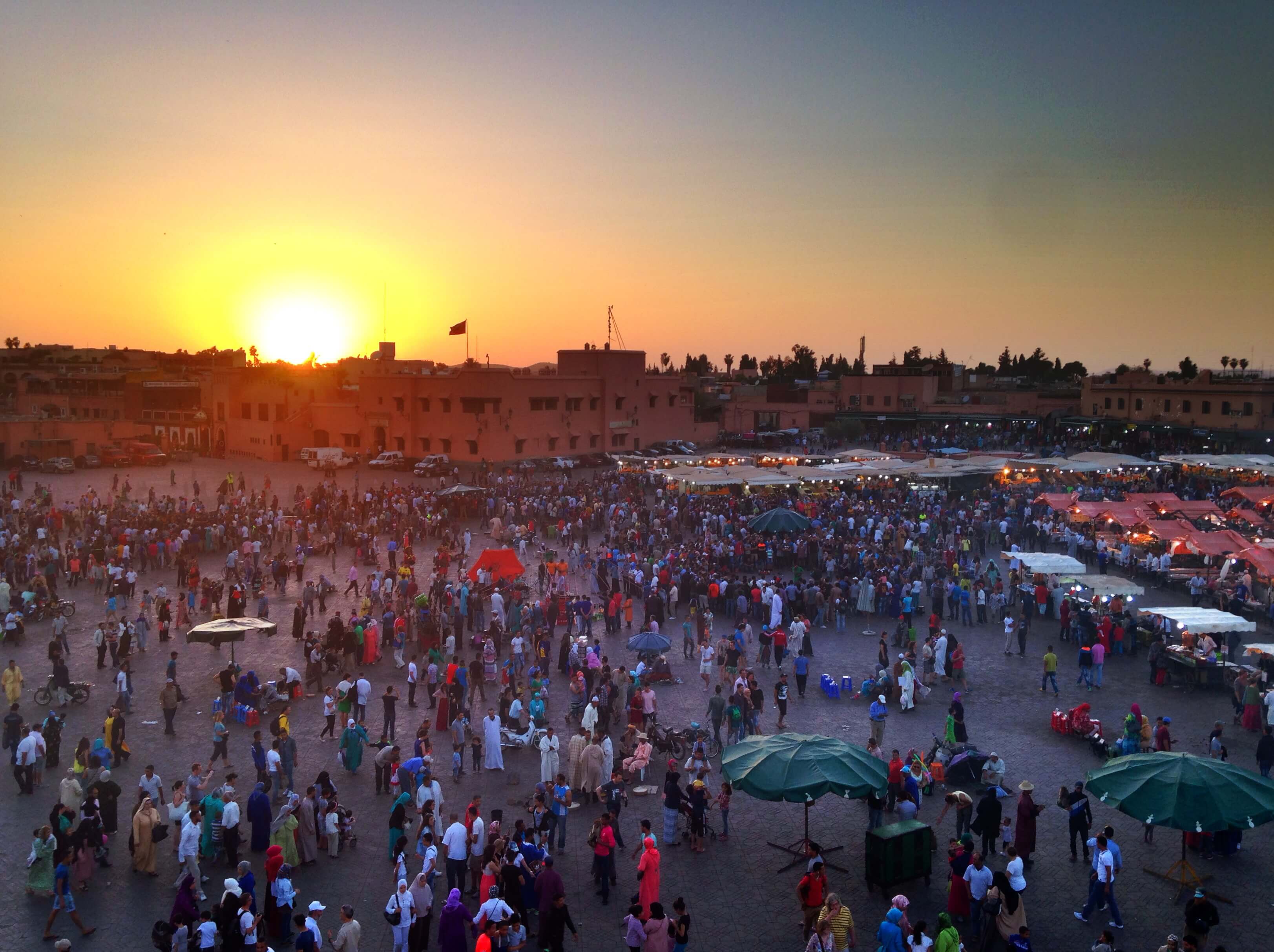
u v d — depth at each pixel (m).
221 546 44.94
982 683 27.12
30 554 37.50
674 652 30.48
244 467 76.69
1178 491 54.88
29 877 16.03
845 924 13.30
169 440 89.19
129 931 15.02
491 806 19.36
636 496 55.97
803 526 38.00
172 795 19.34
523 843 15.49
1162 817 14.55
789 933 14.90
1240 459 56.69
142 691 26.39
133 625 31.12
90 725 23.70
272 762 19.38
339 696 23.05
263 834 17.33
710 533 43.00
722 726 23.92
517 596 31.97
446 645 27.95
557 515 50.66
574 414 78.81
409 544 44.66
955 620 33.97
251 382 84.38
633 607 35.88
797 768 16.20
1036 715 24.53
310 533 47.84
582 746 19.78
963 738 21.11
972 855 15.38
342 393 82.88
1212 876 16.58
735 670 26.25
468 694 26.39
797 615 29.52
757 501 50.84
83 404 94.50
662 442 88.62
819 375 150.00
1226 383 78.00
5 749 22.08
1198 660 26.42
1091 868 15.84
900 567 36.38
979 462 59.28
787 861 17.36
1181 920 15.20
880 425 105.19
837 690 26.17
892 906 14.41
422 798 17.28
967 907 14.70
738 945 14.54
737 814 19.48
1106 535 43.53
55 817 16.17
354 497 55.28
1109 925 14.98
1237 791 14.77
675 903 13.47
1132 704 24.75
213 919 13.87
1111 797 15.24
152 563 41.59
